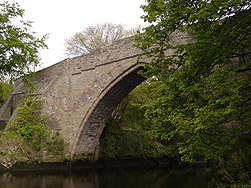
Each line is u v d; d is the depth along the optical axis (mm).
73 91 20625
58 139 19828
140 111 23703
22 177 15523
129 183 13805
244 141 8453
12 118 21234
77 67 20672
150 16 8750
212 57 7777
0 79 17984
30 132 18969
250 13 7543
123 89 19234
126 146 23484
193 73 7918
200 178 15633
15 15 17375
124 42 17875
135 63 17047
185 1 8008
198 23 7953
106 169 20391
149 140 24672
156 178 15680
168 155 25016
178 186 12789
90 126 20094
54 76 22078
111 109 20484
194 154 7910
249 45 8617
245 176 8117
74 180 14742
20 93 24500
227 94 7117
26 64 18453
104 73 18844
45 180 14562
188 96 8203
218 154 7625
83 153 20469
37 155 18859
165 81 8430
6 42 16328
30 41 18156
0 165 17500
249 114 7102
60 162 19516
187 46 8180
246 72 9867
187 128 6949
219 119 6859
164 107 8266
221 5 6605
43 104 20109
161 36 8633
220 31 7836
